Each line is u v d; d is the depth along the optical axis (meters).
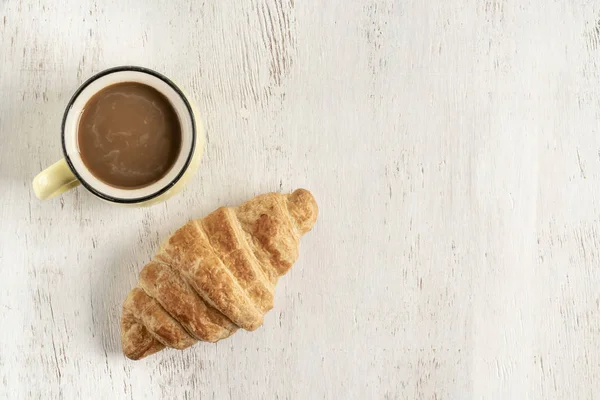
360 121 0.59
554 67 0.60
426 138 0.60
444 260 0.60
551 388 0.60
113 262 0.58
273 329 0.59
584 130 0.60
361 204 0.59
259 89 0.59
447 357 0.60
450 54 0.60
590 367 0.60
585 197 0.60
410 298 0.60
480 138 0.60
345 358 0.59
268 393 0.59
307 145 0.59
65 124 0.51
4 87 0.58
